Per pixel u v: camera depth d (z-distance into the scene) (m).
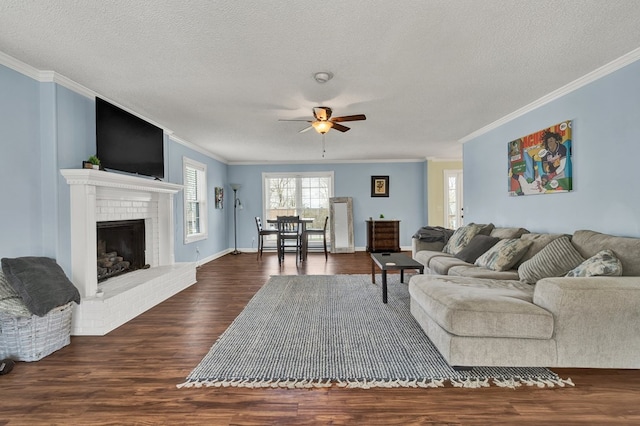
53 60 2.70
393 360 2.35
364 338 2.75
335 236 8.40
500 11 2.07
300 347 2.58
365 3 1.97
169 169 5.29
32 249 2.87
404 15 2.10
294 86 3.29
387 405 1.84
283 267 6.20
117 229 4.16
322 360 2.36
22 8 1.98
